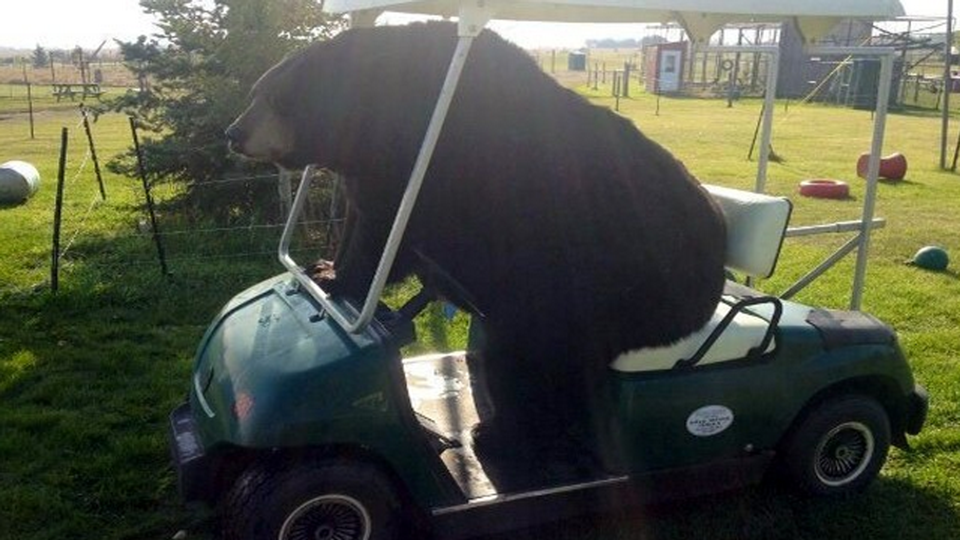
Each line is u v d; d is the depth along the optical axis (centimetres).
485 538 304
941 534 315
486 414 334
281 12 748
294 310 296
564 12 338
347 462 259
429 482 265
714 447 305
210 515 318
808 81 3147
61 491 331
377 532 264
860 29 1833
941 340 520
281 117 305
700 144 1669
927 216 955
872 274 687
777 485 338
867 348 324
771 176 1255
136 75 812
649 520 318
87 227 788
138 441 367
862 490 339
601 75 4122
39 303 543
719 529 314
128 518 317
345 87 297
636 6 250
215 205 788
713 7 259
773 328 308
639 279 289
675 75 3425
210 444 270
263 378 259
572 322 290
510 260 290
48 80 3516
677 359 298
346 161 305
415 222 299
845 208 991
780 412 310
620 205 289
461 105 287
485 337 318
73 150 1427
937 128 2116
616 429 294
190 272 627
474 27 245
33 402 411
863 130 2027
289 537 255
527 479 288
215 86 743
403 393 261
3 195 906
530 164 286
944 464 368
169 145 767
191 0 778
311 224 722
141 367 455
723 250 317
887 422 333
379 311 295
